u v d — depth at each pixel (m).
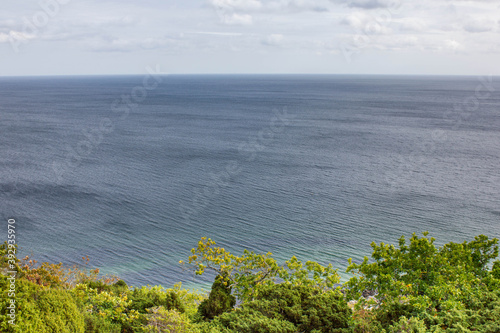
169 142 109.25
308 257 40.31
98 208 55.75
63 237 45.59
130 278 36.22
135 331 13.95
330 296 15.25
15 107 189.38
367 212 54.19
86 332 12.00
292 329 12.79
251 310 14.03
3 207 55.50
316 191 64.44
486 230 48.06
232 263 20.20
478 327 11.52
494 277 17.08
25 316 9.54
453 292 14.41
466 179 72.00
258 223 50.00
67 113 169.75
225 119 158.50
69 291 15.20
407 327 12.09
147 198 60.44
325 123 146.62
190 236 46.03
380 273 16.38
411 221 50.88
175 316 13.96
